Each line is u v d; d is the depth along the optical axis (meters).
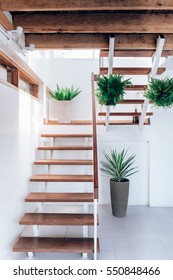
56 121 5.04
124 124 4.32
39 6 2.35
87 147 3.99
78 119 5.73
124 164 4.02
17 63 3.13
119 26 2.86
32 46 3.15
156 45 3.16
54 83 5.65
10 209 2.83
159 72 3.47
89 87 5.69
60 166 4.46
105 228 3.51
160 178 4.38
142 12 2.84
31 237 2.92
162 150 4.36
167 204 4.41
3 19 2.48
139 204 4.52
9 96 2.80
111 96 3.10
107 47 3.26
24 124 3.42
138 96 4.58
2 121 2.57
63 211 4.07
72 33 3.25
